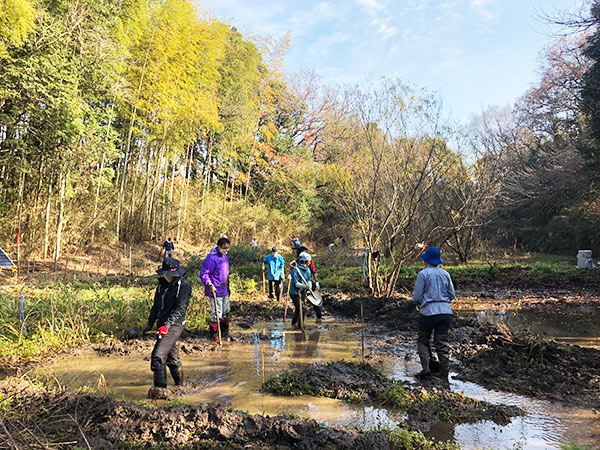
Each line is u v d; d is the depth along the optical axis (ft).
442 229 39.14
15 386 14.90
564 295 40.04
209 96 73.46
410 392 15.89
